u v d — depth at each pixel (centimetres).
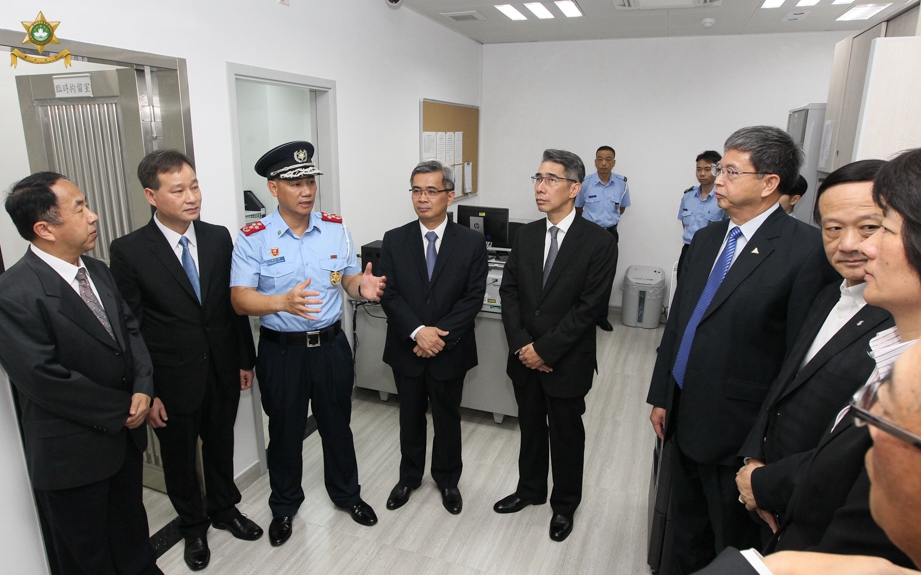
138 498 178
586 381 207
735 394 147
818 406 109
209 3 225
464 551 214
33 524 170
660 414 183
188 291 191
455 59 489
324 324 211
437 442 236
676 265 353
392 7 366
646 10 393
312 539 221
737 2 366
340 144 326
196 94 222
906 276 68
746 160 140
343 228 224
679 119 505
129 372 166
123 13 189
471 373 318
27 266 145
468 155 538
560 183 198
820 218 127
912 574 43
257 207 505
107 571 167
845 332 108
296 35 279
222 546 217
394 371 235
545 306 205
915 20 194
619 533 225
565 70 530
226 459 217
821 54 459
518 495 239
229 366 206
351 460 231
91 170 207
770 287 141
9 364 139
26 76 195
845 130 264
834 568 45
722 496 156
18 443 164
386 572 203
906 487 39
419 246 223
